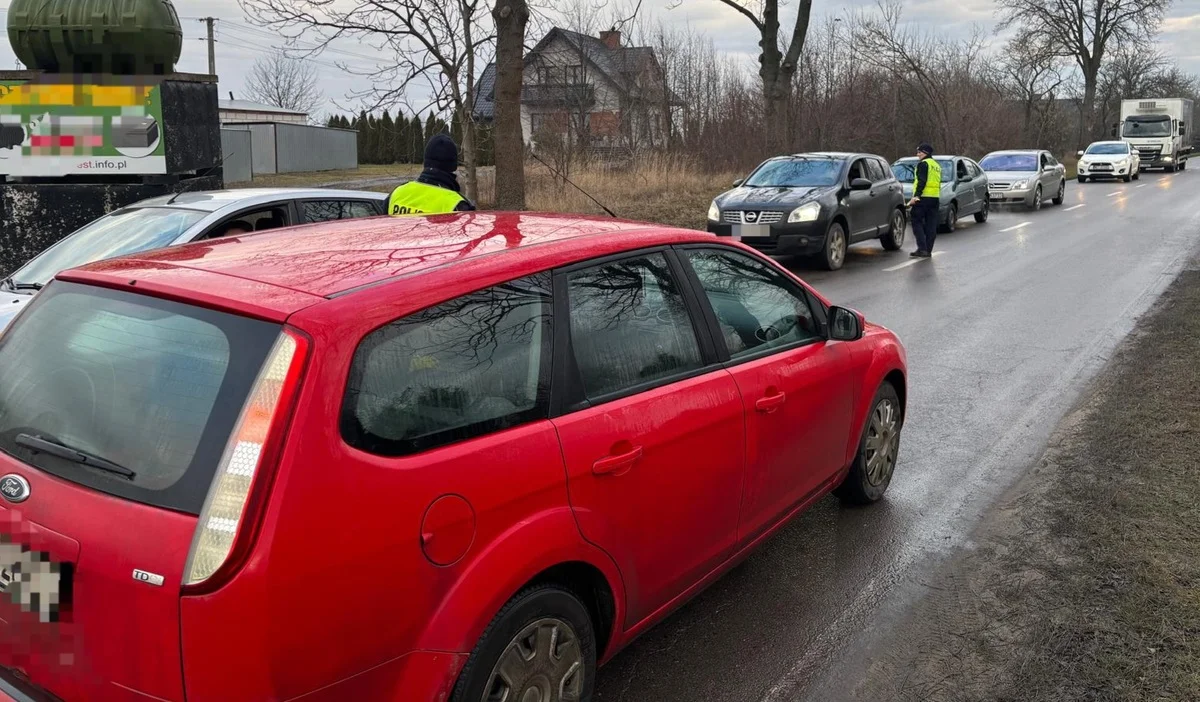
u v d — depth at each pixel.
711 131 28.16
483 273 2.60
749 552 3.70
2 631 2.26
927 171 14.70
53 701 2.17
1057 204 25.88
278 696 2.00
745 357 3.56
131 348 2.31
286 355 2.10
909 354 8.12
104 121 9.65
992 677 3.25
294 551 1.99
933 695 3.16
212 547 1.95
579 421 2.71
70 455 2.23
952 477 5.18
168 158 9.88
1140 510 4.50
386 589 2.16
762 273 3.86
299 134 42.34
